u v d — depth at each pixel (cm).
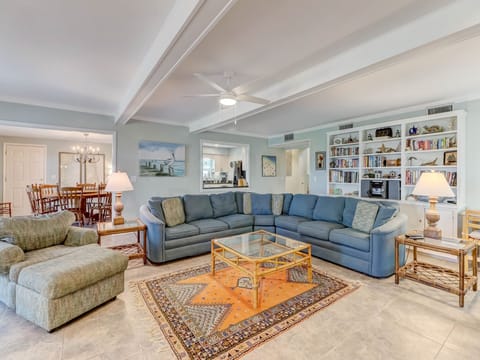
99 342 175
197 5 145
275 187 757
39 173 704
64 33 212
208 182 847
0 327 191
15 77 304
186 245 343
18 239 236
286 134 674
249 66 268
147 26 202
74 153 752
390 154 457
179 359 160
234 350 168
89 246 255
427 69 271
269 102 306
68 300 192
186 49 197
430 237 271
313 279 281
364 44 224
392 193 435
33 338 178
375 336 183
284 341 177
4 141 661
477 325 196
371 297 240
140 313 212
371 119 480
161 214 357
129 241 434
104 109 445
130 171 495
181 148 561
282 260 294
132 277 285
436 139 388
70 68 279
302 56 246
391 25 197
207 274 293
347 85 318
